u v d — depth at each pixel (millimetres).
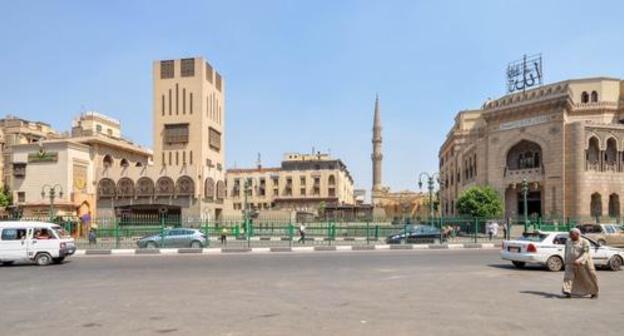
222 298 11648
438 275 16109
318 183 107562
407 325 8836
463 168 67250
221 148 71188
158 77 65125
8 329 8617
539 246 17469
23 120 66312
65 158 56062
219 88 70938
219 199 66438
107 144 62656
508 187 53750
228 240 36344
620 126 49469
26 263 21344
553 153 49531
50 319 9391
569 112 51656
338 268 18234
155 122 64688
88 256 24906
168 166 59625
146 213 60188
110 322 9117
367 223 35781
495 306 10633
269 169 111312
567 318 9430
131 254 26266
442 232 33531
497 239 36656
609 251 17578
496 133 55281
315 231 40125
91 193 59562
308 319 9336
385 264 19734
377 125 131875
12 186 58062
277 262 20719
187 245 29594
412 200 117938
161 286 13656
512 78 61156
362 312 9992
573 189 48000
